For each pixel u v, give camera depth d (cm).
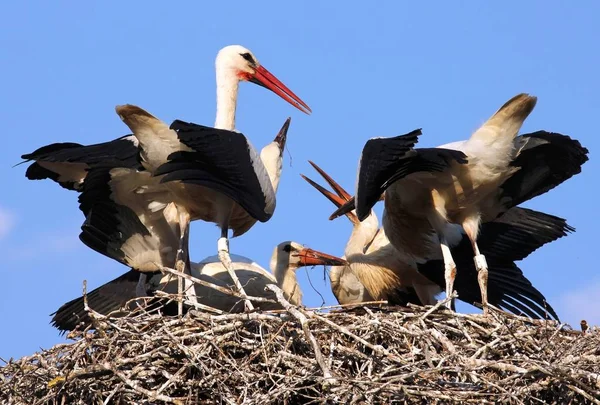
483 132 1414
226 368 1203
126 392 1204
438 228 1498
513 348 1269
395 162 1354
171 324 1259
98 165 1466
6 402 1241
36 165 1539
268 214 1435
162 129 1413
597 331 1304
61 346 1255
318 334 1254
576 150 1451
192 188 1503
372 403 1159
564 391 1194
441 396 1143
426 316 1290
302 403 1223
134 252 1591
